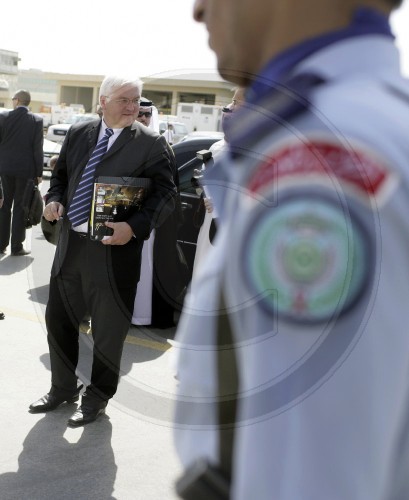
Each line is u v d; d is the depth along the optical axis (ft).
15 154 19.92
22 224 20.52
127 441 9.12
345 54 1.58
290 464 1.46
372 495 1.45
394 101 1.50
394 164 1.40
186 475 1.78
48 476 8.24
